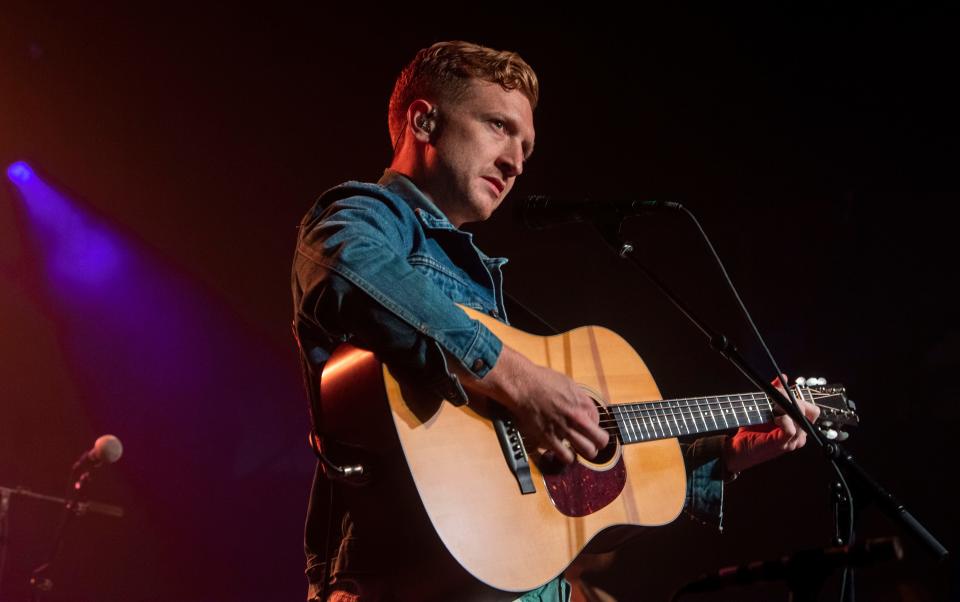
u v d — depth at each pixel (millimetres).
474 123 2311
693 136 6793
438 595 1796
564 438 1962
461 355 1824
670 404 2389
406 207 2098
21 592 6996
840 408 2680
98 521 7383
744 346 6445
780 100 6570
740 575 1444
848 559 1341
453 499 1776
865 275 6359
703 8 6316
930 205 6305
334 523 1947
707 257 6688
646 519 2152
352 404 1844
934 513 5570
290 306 7688
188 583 7398
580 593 3521
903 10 6039
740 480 5766
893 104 6363
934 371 5953
